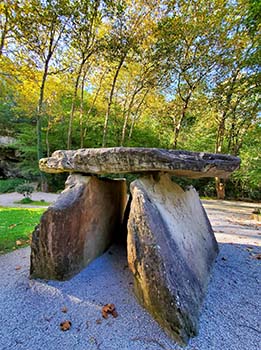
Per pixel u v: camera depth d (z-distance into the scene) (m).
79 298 1.61
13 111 10.79
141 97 9.58
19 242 2.85
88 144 10.64
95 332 1.29
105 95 9.77
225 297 1.67
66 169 2.07
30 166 10.54
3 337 1.24
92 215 2.10
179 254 1.55
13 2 5.95
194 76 7.57
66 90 9.77
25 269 2.06
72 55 8.02
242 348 1.18
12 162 11.80
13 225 3.66
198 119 10.02
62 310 1.48
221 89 7.82
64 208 1.82
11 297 1.61
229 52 7.12
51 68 8.36
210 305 1.56
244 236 3.50
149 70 7.74
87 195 2.01
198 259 1.86
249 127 8.73
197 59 7.21
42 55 7.53
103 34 6.93
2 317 1.40
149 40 6.95
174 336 1.23
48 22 6.73
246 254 2.62
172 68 7.44
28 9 6.23
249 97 7.84
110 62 7.56
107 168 1.83
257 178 8.39
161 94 9.32
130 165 1.73
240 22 6.67
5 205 6.13
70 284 1.77
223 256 2.52
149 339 1.23
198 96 8.39
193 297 1.42
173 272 1.37
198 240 2.09
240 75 7.57
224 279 1.96
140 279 1.46
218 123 9.18
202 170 1.71
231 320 1.41
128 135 10.78
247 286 1.86
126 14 6.59
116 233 2.73
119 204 2.85
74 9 6.39
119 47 6.94
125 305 1.52
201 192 10.24
